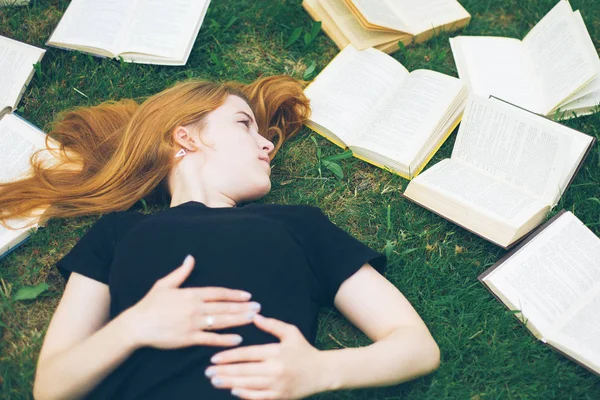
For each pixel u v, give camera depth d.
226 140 2.00
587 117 2.38
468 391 1.87
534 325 1.92
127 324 1.51
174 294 1.53
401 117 2.34
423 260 2.13
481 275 2.00
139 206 2.22
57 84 2.49
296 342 1.53
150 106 2.08
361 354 1.58
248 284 1.60
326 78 2.50
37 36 2.62
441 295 2.07
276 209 1.80
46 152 2.24
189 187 1.96
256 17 2.72
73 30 2.53
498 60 2.51
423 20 2.65
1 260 2.11
